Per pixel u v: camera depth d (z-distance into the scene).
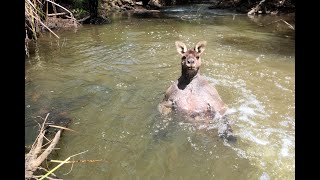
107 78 9.35
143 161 5.34
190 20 21.11
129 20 20.97
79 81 9.09
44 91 8.35
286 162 5.24
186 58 6.82
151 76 9.52
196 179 4.88
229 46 13.50
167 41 14.39
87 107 7.35
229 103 7.49
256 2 25.86
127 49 12.88
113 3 26.20
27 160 4.81
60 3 20.08
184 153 5.54
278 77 9.50
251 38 15.24
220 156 5.43
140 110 7.14
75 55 11.98
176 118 6.68
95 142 5.90
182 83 7.09
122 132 6.23
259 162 5.25
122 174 5.01
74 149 5.67
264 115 6.91
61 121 6.64
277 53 12.40
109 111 7.13
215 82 8.91
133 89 8.44
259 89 8.46
